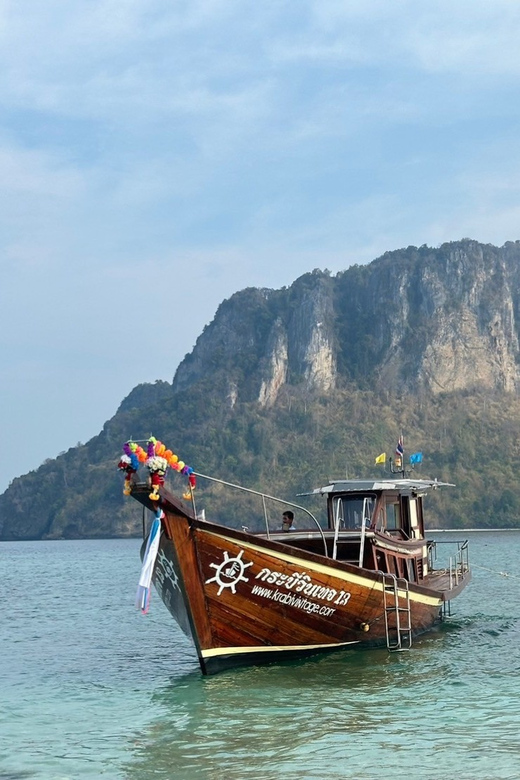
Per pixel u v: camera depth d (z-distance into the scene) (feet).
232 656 56.34
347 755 40.78
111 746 43.83
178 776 38.78
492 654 65.26
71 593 147.33
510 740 42.70
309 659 60.34
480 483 611.06
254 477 639.76
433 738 43.21
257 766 39.65
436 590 73.36
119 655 73.05
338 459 636.07
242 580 54.13
